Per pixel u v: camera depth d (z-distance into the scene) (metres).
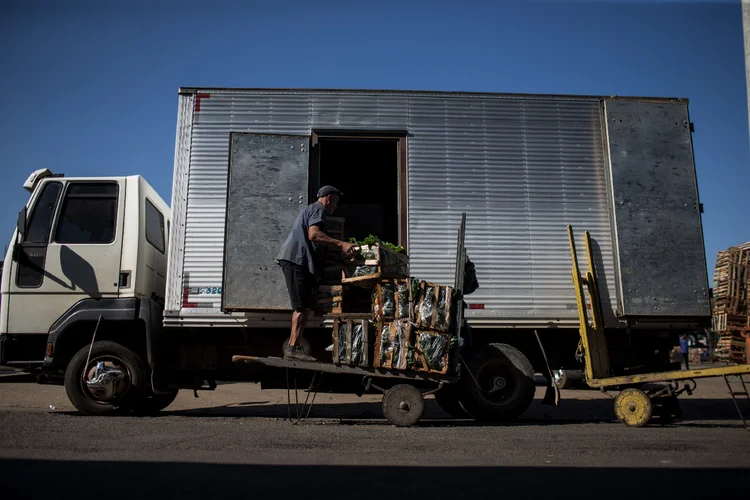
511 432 5.92
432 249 7.54
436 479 3.60
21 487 3.28
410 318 6.54
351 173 10.80
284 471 3.74
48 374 7.45
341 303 6.78
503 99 7.92
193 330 7.53
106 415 7.35
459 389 7.22
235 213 7.28
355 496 3.18
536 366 7.83
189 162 7.56
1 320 7.44
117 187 7.83
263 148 7.45
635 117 7.93
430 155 7.73
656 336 7.85
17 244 7.57
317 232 6.57
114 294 7.54
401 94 7.82
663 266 7.64
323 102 7.75
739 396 12.13
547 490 3.37
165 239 8.65
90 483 3.37
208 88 7.73
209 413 8.54
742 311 8.98
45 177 7.97
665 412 7.32
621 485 3.52
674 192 7.82
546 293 7.59
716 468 4.04
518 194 7.74
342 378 7.29
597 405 10.36
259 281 7.19
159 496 3.11
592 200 7.84
